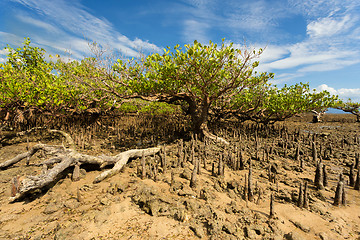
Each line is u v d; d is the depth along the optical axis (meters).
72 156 6.33
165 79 10.47
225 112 18.48
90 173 7.01
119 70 11.07
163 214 4.40
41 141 11.59
